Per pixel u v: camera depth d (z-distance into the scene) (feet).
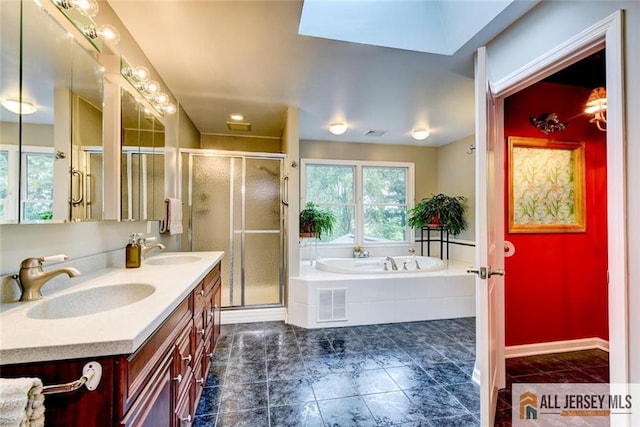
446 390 6.29
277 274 11.31
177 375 3.98
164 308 3.26
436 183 16.07
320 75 7.74
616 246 3.87
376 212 15.72
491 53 6.24
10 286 3.31
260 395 6.08
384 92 8.87
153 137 7.16
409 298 10.53
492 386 5.22
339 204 15.30
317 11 6.05
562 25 4.75
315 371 7.05
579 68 7.26
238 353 7.98
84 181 4.41
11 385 1.99
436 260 13.16
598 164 8.25
